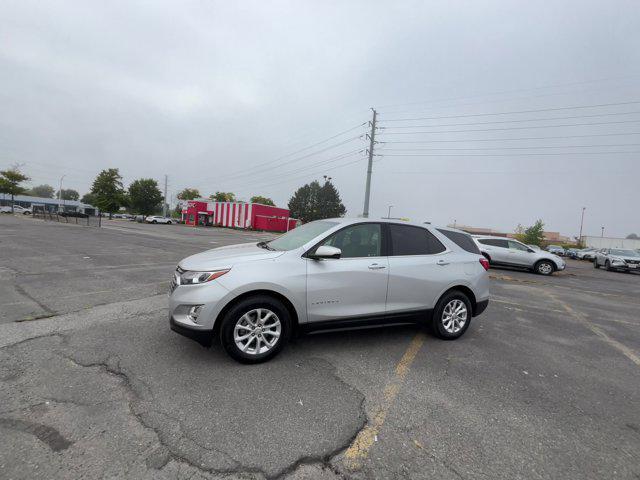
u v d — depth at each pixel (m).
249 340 3.62
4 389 2.92
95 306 5.52
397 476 2.18
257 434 2.51
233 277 3.55
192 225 62.12
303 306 3.83
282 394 3.08
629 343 5.32
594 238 65.19
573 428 2.83
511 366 4.05
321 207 86.50
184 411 2.74
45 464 2.10
